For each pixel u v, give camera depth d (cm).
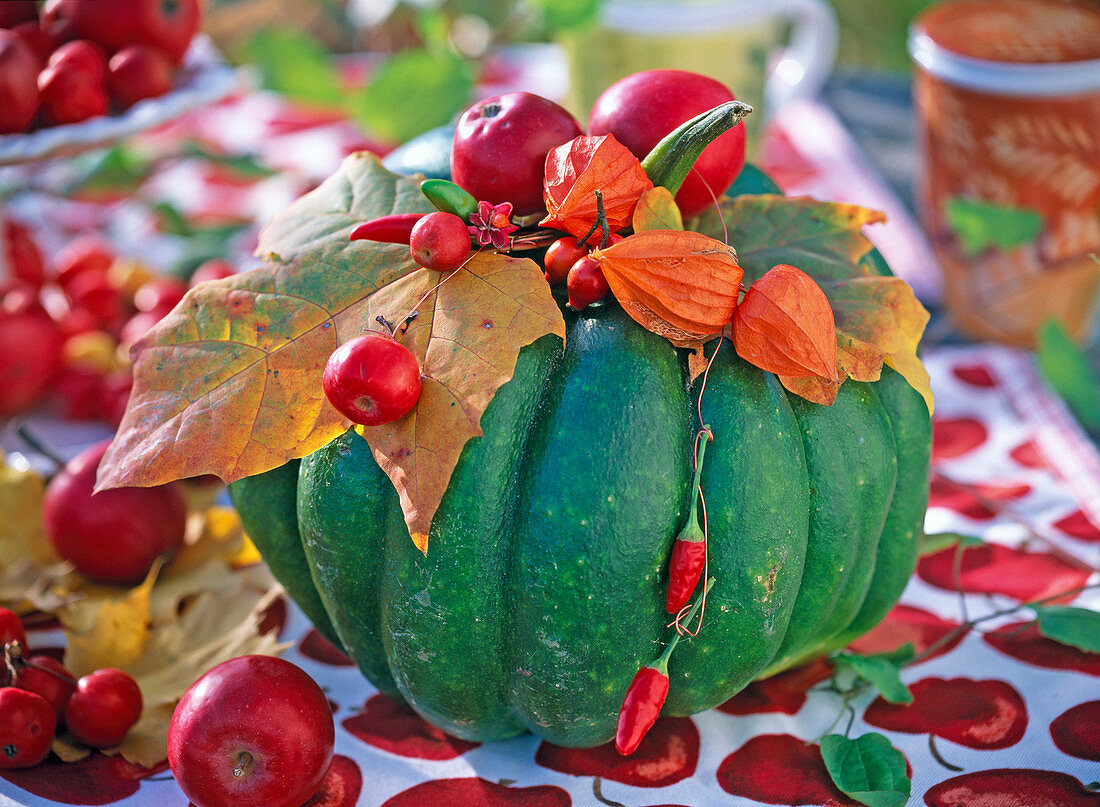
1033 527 84
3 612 72
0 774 69
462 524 66
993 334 105
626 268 64
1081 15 102
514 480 66
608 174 65
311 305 67
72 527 79
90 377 95
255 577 82
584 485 65
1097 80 93
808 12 117
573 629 66
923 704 73
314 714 67
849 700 73
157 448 66
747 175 75
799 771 70
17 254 104
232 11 210
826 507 69
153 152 120
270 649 76
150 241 118
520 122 67
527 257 69
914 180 129
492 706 70
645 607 66
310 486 69
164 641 77
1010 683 74
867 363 68
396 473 64
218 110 147
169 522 80
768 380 67
